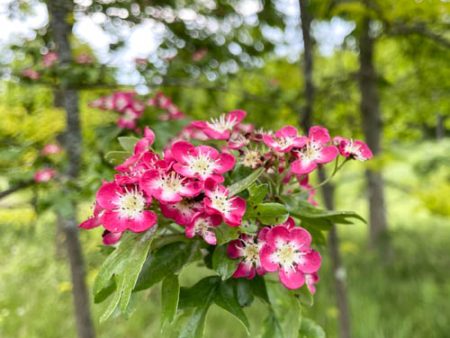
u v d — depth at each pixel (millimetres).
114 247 1221
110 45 2658
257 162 1151
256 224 1071
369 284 5527
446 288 5156
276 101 3402
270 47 3760
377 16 3160
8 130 2512
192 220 954
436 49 4992
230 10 3398
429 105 5656
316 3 3189
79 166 2525
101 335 4270
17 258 6477
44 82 2365
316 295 5016
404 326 4285
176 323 1118
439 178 5879
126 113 2225
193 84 2984
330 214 1122
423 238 7863
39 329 4461
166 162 1015
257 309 4523
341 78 3973
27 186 2393
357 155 1199
